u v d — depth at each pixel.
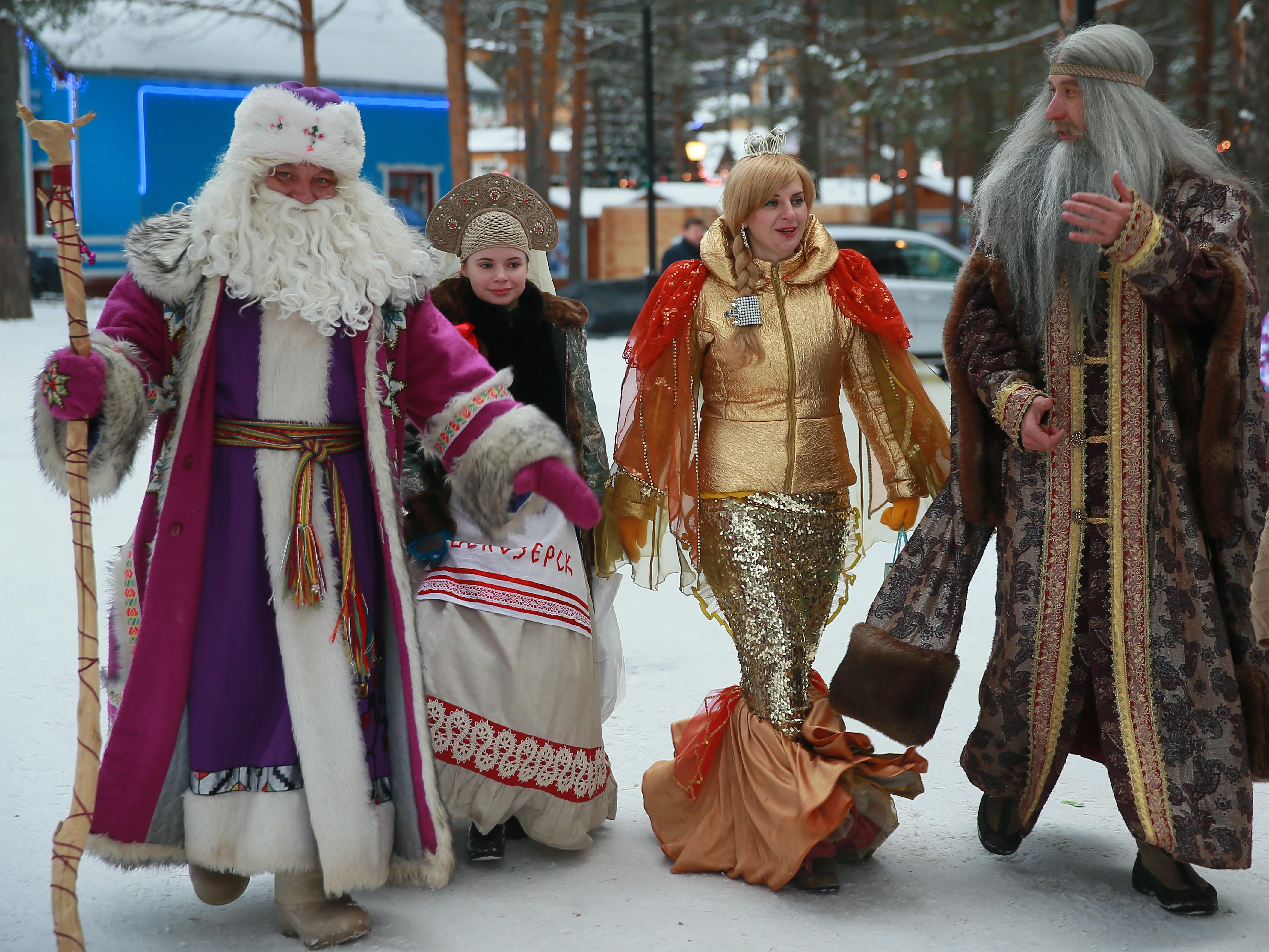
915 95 29.30
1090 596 3.02
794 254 3.35
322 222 2.82
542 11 29.94
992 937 2.85
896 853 3.33
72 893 2.50
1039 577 3.08
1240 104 12.55
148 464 9.00
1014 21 28.16
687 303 3.31
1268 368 7.73
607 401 11.51
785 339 3.27
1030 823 3.19
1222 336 2.85
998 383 3.03
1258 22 12.36
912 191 40.81
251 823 2.72
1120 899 3.05
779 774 3.10
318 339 2.82
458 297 3.44
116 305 2.75
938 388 3.69
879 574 6.45
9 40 20.19
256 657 2.76
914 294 15.41
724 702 3.31
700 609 5.75
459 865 3.27
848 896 3.07
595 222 34.72
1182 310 2.84
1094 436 3.02
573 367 3.52
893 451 3.43
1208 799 2.88
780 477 3.26
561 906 3.01
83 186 26.89
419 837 2.83
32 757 3.84
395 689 2.90
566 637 3.24
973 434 3.14
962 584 3.19
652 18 30.28
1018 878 3.17
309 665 2.76
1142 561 2.96
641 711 4.33
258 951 2.79
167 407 2.79
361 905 3.02
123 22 27.00
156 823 2.76
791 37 36.19
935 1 27.58
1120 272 2.98
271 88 2.78
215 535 2.78
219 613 2.75
